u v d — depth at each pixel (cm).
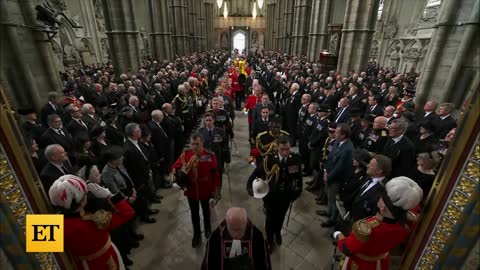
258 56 2880
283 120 821
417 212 232
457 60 571
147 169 415
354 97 735
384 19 1900
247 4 3953
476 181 138
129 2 1093
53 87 760
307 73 1255
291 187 328
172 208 476
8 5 618
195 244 382
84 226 193
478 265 144
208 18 3894
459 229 146
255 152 427
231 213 203
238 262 196
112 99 781
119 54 1138
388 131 427
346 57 1198
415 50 1577
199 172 342
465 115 149
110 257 218
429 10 1488
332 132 429
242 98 1302
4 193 147
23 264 158
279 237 380
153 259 362
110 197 215
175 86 1003
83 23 1717
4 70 615
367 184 288
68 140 446
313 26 1867
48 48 741
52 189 178
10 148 151
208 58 2327
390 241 187
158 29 2005
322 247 383
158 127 513
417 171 326
